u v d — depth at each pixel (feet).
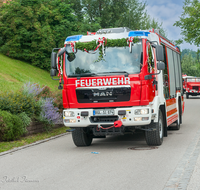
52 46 104.94
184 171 19.90
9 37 103.30
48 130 42.06
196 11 85.76
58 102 46.11
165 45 35.76
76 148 31.12
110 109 27.94
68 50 29.37
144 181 18.02
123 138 37.17
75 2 133.59
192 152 26.03
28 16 101.76
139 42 28.09
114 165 22.43
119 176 19.29
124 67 27.99
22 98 38.68
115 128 28.89
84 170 21.26
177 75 43.21
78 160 24.85
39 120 39.63
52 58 29.37
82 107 28.66
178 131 40.16
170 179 18.20
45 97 44.75
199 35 88.69
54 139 37.78
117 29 30.73
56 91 49.24
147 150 27.99
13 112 36.55
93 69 28.55
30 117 38.63
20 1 103.91
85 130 31.42
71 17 114.52
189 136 35.29
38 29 101.09
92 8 131.64
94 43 28.76
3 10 104.17
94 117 28.53
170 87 36.81
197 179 17.80
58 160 25.21
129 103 27.61
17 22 99.66
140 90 27.50
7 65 89.92
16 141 34.32
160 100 30.78
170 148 28.40
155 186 16.97
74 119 28.66
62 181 18.70
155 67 30.17
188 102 101.91
